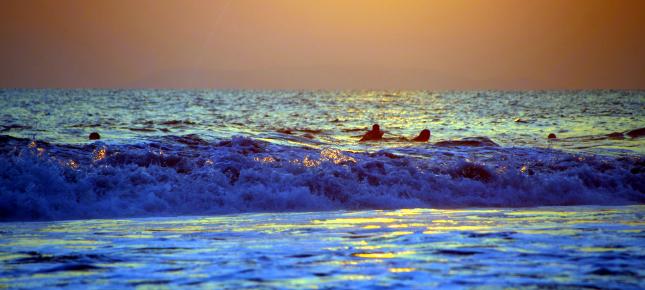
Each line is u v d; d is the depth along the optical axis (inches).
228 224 1401.3
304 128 4928.6
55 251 1076.5
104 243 1154.0
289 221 1449.3
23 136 3277.6
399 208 1721.2
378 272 907.4
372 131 3718.0
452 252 1047.0
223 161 1923.0
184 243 1151.0
